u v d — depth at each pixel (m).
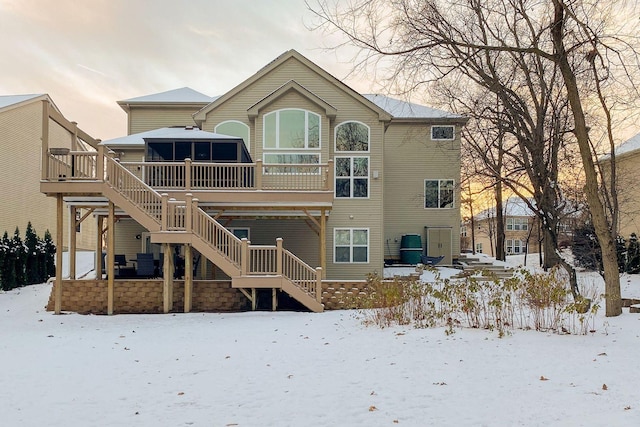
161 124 22.34
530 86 14.61
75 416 4.72
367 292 13.58
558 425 4.10
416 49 10.88
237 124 18.47
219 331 10.46
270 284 13.34
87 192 13.45
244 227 18.64
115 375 6.46
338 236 18.59
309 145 17.73
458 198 22.48
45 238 21.73
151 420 4.56
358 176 18.64
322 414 4.65
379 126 18.69
